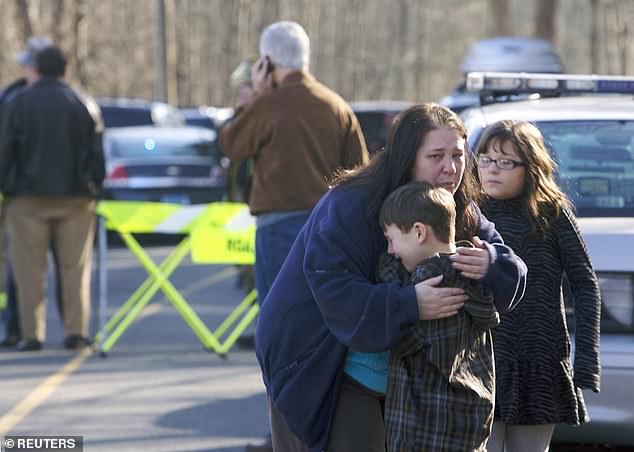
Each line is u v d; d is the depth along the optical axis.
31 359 18.72
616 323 11.08
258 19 130.75
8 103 18.80
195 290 27.69
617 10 109.00
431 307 7.77
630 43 119.31
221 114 55.81
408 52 160.38
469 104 30.58
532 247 9.36
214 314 23.83
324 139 13.70
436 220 7.90
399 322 7.77
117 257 34.59
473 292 7.90
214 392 16.39
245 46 127.75
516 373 9.27
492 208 9.47
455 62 170.12
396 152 8.09
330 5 150.38
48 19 92.56
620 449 13.12
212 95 133.50
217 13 135.00
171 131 39.28
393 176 8.12
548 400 9.28
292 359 8.30
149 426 14.45
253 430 14.30
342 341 7.97
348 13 144.00
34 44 19.12
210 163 37.66
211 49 134.88
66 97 18.94
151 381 17.08
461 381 7.89
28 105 18.80
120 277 29.83
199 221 19.72
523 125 9.42
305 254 8.12
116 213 19.75
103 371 17.80
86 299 19.61
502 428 9.40
